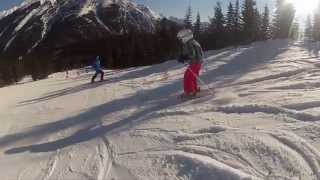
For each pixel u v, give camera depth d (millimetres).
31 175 7141
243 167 5793
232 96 10617
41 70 77562
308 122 7090
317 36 59625
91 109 13078
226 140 6797
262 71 16688
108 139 8461
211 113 8914
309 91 9930
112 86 19969
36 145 9242
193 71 11547
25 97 20922
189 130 7816
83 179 6578
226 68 20844
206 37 71562
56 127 10898
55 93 21250
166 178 5957
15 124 12188
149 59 76562
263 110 8359
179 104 10984
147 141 7707
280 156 5879
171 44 73938
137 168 6527
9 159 8375
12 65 77875
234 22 69062
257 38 67938
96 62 25078
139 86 17922
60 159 7805
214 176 5637
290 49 31828
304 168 5477
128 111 11398
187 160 6289
